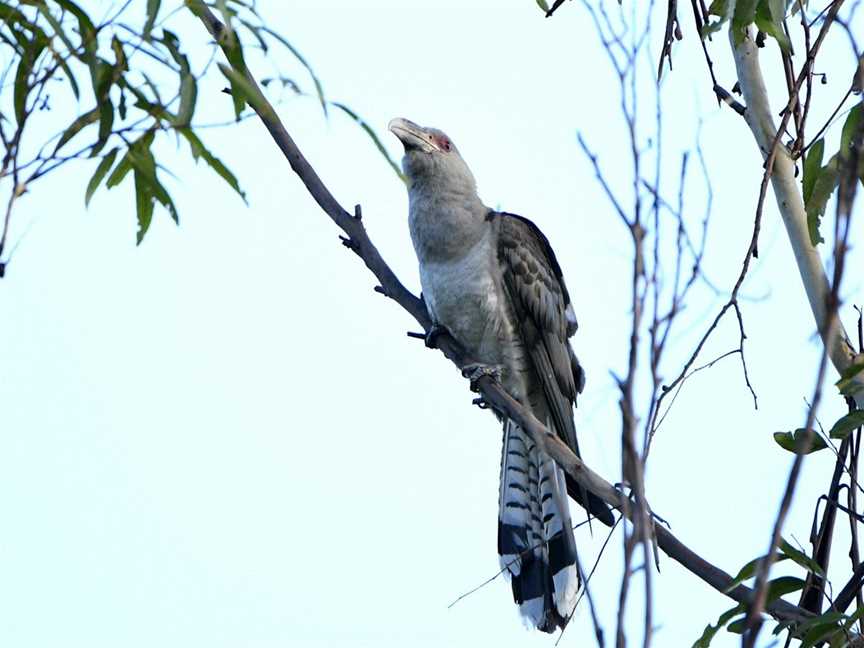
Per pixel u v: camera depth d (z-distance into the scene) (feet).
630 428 16.81
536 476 40.52
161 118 24.34
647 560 16.25
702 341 23.89
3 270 21.08
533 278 41.22
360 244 34.50
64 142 23.66
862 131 18.26
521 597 39.06
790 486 16.08
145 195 28.43
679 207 19.30
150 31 23.44
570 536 39.27
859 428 28.43
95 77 23.27
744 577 26.73
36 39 24.16
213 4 25.75
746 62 32.68
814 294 30.27
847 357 29.37
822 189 28.99
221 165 26.50
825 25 29.25
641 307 17.52
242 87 24.66
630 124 18.71
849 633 27.07
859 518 27.94
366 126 24.11
